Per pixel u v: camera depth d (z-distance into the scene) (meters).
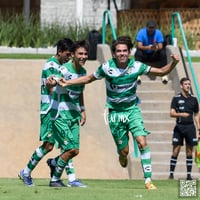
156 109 51.56
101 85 51.62
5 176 46.84
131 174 45.94
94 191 30.11
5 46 62.16
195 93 52.25
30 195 28.56
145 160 31.06
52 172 32.41
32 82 51.16
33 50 61.50
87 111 50.25
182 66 52.69
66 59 32.50
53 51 61.50
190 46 65.00
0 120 49.41
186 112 44.16
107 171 47.06
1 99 50.34
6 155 47.81
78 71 31.83
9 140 48.50
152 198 27.95
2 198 27.66
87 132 49.00
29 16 76.12
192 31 68.94
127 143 31.69
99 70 30.70
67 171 33.19
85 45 31.81
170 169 45.00
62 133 31.38
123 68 30.66
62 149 31.92
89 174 46.97
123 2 77.19
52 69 32.50
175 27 68.69
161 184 35.88
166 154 48.38
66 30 64.25
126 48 30.45
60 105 31.36
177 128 44.38
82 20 73.25
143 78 53.22
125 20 68.94
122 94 30.91
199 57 61.31
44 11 76.81
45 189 30.78
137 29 64.81
